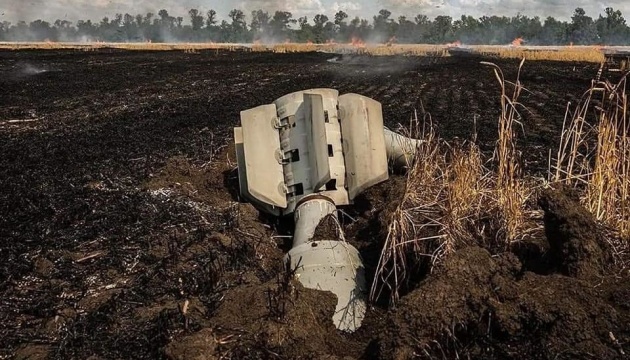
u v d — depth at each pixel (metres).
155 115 14.63
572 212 4.66
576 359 3.55
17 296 4.78
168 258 5.32
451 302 3.88
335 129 6.70
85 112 15.20
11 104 16.44
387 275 4.96
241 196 7.14
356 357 4.03
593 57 37.31
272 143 6.70
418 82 23.95
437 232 5.03
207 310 4.26
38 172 8.61
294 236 5.85
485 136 11.48
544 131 12.15
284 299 4.08
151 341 3.95
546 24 108.62
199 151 10.00
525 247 5.07
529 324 3.77
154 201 6.96
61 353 3.93
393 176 7.43
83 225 6.26
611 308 3.90
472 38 108.12
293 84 22.95
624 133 5.45
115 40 128.12
